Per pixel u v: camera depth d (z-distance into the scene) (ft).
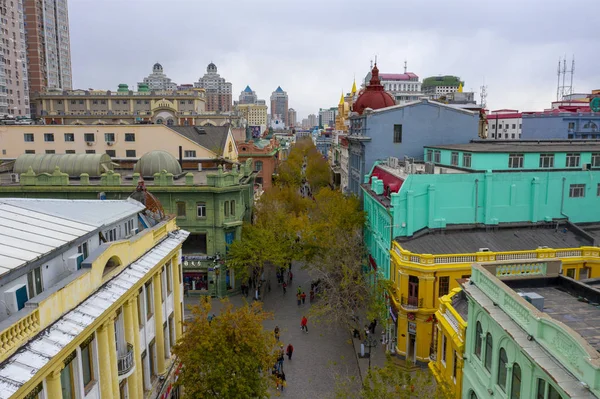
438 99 343.87
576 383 45.50
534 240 126.31
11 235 67.05
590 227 134.41
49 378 54.70
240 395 79.56
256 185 281.54
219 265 166.91
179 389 104.27
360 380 114.73
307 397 108.17
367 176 180.45
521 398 55.01
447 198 130.93
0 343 48.85
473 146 155.22
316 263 158.61
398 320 123.44
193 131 255.09
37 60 561.43
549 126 325.01
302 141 635.25
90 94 490.90
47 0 586.45
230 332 83.15
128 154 235.61
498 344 61.36
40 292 64.49
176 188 162.81
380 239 148.36
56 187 159.74
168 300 100.94
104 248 73.36
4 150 236.43
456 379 79.25
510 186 131.54
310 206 225.15
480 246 123.75
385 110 185.26
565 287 71.87
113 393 71.10
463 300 89.10
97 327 66.49
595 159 141.90
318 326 146.10
